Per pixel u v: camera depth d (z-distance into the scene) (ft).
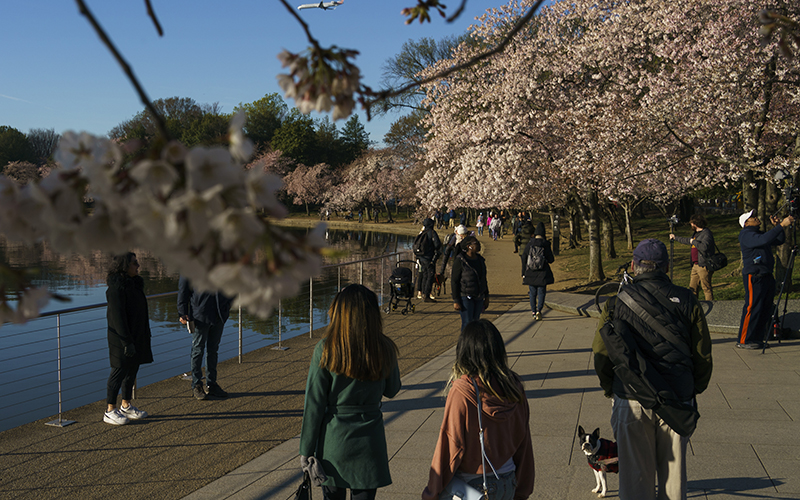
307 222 241.76
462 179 67.51
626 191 57.52
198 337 23.30
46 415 25.04
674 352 11.90
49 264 93.35
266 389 24.75
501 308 44.34
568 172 58.95
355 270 81.25
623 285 12.85
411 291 43.04
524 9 63.26
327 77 3.91
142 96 2.64
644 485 12.10
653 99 49.24
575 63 58.44
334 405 11.19
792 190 28.48
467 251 28.58
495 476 10.27
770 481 14.52
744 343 28.07
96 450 18.39
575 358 28.02
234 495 15.11
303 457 11.16
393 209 306.76
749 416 19.11
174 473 16.63
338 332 11.06
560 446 17.42
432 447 17.93
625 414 12.23
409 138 193.36
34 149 350.84
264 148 320.50
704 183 57.77
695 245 37.42
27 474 16.63
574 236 104.58
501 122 60.54
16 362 33.60
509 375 10.60
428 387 24.38
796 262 52.75
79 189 2.53
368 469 10.98
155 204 2.30
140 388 25.11
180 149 2.48
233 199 2.49
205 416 21.50
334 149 325.21
